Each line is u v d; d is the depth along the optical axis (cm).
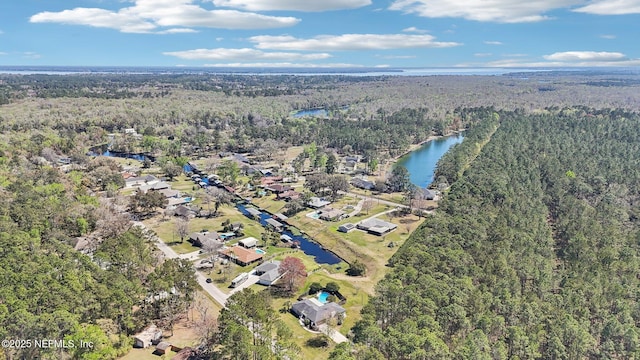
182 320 11231
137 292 10794
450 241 13488
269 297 12169
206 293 12794
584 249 13950
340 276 14375
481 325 9675
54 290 9575
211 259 14775
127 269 11794
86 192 19175
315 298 12562
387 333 9206
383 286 10738
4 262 10550
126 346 9744
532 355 9112
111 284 10569
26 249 11869
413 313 9888
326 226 18438
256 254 15275
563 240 15925
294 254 16062
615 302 11062
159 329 10562
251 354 8769
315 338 10694
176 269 11869
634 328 9881
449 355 8612
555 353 9200
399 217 19588
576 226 15862
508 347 9444
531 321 10131
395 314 10219
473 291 10838
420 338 8650
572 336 9419
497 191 18225
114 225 15088
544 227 15888
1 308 8588
